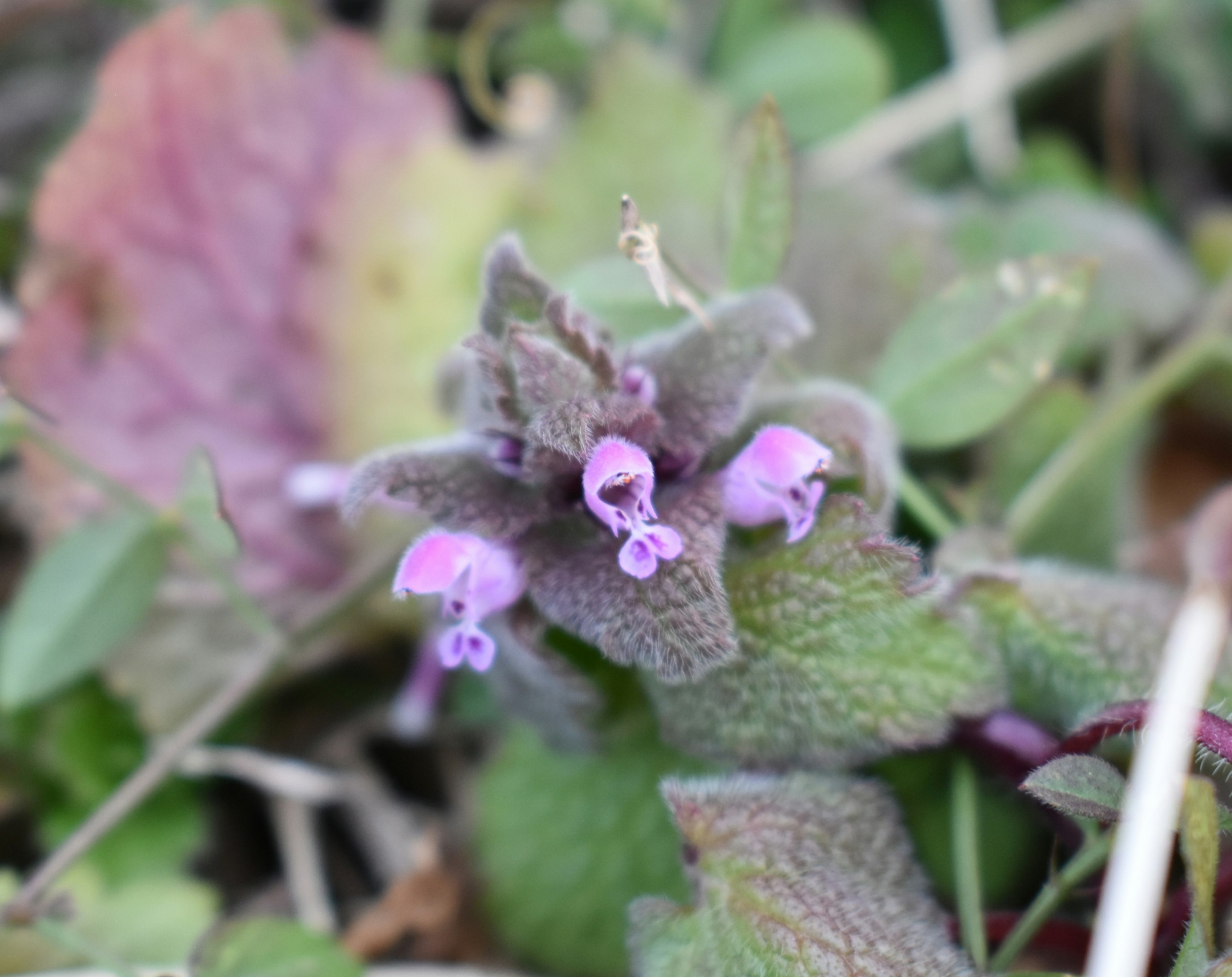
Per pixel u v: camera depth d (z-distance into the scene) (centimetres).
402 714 22
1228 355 21
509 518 17
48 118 25
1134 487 22
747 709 17
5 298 24
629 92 23
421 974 20
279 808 21
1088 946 18
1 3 24
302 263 23
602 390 17
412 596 19
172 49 22
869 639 17
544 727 19
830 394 18
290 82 23
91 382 22
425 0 25
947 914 18
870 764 19
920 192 23
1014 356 19
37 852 21
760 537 18
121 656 21
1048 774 16
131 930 20
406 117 23
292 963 18
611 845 19
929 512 20
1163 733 16
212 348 22
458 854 21
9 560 23
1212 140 26
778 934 17
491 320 17
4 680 20
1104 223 23
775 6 26
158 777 19
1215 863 16
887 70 26
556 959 19
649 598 17
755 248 19
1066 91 27
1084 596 18
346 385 23
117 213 22
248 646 22
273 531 22
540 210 23
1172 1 25
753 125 19
